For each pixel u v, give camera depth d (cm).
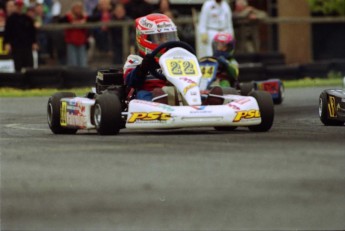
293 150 2622
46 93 5584
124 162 2428
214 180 2209
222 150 2612
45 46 6456
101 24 6400
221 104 3123
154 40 3184
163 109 2881
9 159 2530
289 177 2242
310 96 5216
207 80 4266
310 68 6550
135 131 3180
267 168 2344
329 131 3152
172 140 2841
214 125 2888
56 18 6825
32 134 3275
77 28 6384
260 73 6100
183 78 3022
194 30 6506
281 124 3488
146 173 2286
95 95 3262
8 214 1961
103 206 2009
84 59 6444
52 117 3294
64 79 5838
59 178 2255
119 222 1912
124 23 6456
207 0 6369
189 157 2491
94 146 2720
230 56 4388
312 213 1967
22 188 2162
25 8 6412
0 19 6388
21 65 6041
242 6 6944
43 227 1883
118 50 6500
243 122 2925
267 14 7556
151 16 3222
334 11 7788
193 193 2098
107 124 2973
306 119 3747
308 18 7212
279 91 4725
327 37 7700
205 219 1938
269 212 1977
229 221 1912
